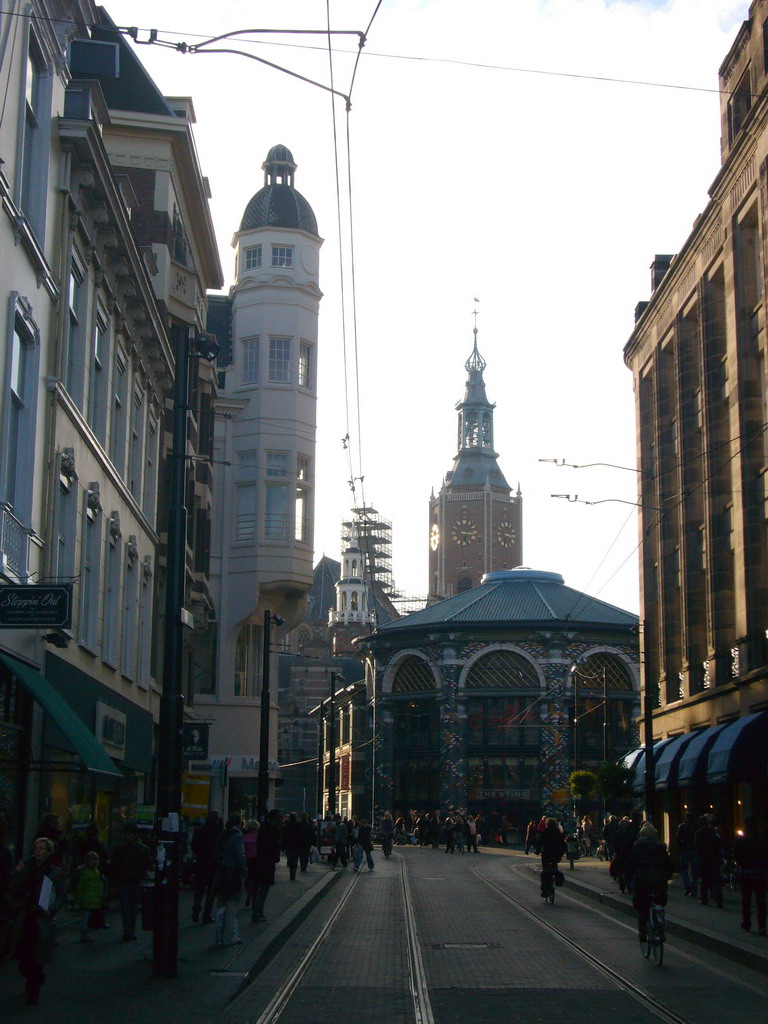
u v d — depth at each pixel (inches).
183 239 1566.2
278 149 2190.0
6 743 748.0
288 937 824.9
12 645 760.3
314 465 2107.5
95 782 1032.2
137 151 1435.8
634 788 1708.9
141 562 1282.0
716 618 1492.4
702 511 1626.5
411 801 3604.8
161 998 527.8
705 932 799.1
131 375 1178.6
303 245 2133.4
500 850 2896.2
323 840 2006.6
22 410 779.4
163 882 598.2
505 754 3481.8
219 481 2059.5
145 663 1318.9
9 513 720.3
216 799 2000.5
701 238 1557.6
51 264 836.0
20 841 775.7
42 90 814.5
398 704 3681.1
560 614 3567.9
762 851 800.9
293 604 2089.1
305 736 6107.3
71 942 752.3
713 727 1472.7
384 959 723.4
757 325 1376.7
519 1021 511.5
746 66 1446.9
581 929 910.4
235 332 2114.9
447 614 3700.8
